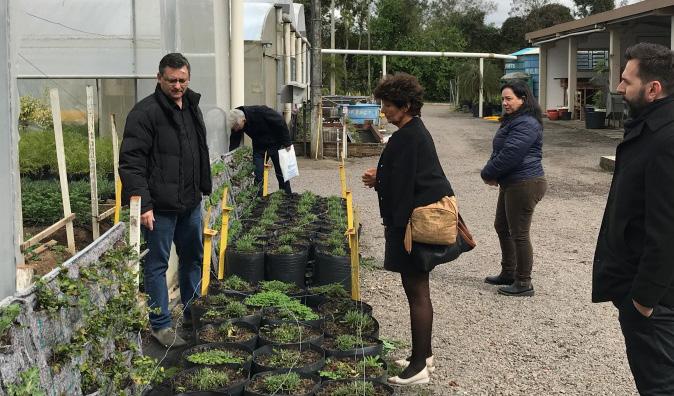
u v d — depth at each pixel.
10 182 3.52
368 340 4.73
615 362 5.01
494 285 6.94
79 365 3.32
